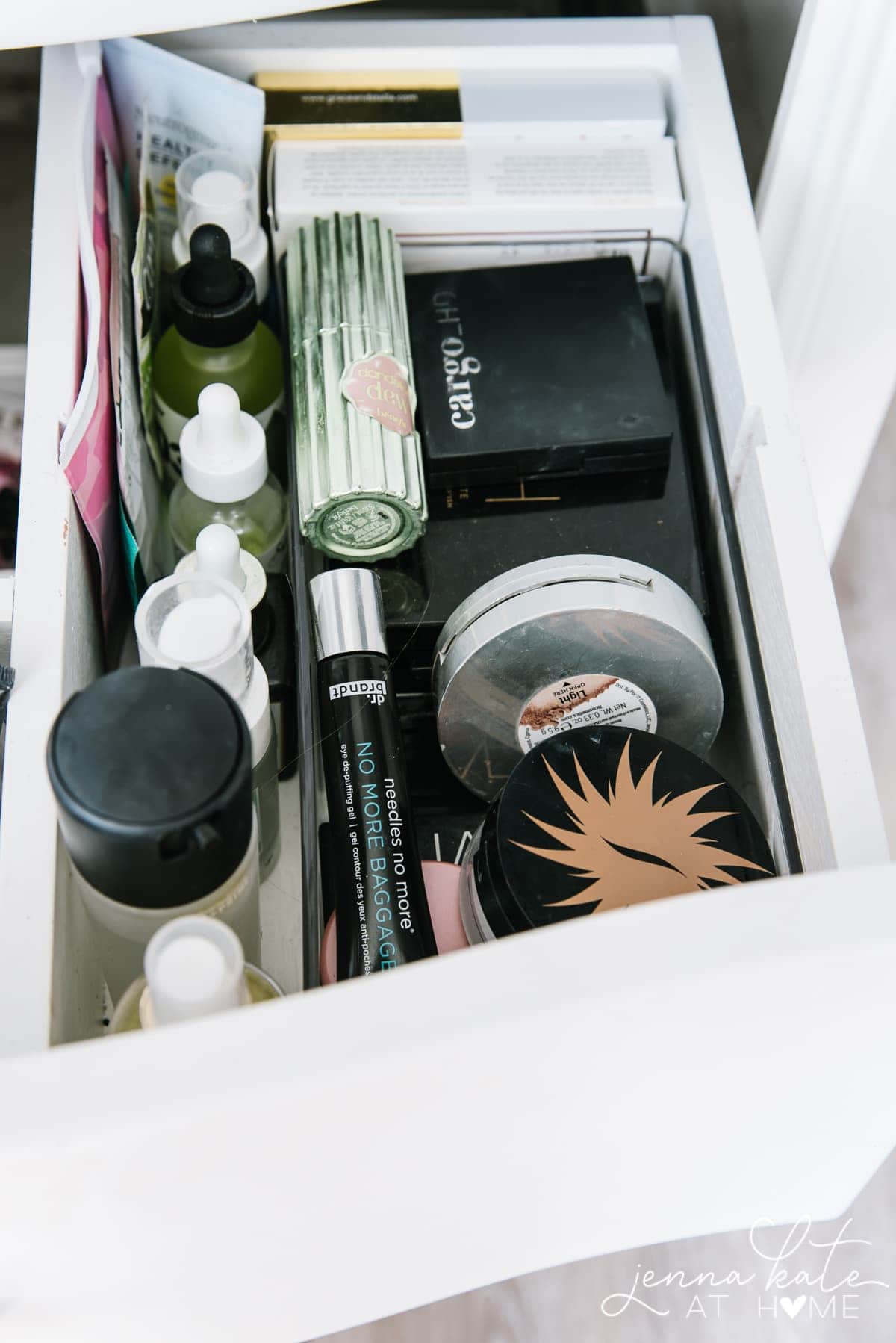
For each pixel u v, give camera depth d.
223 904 0.40
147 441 0.56
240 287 0.53
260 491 0.54
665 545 0.56
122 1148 0.32
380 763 0.47
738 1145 0.48
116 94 0.57
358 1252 0.49
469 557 0.55
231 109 0.56
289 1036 0.33
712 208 0.56
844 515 0.86
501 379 0.57
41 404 0.48
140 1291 0.45
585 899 0.44
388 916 0.45
